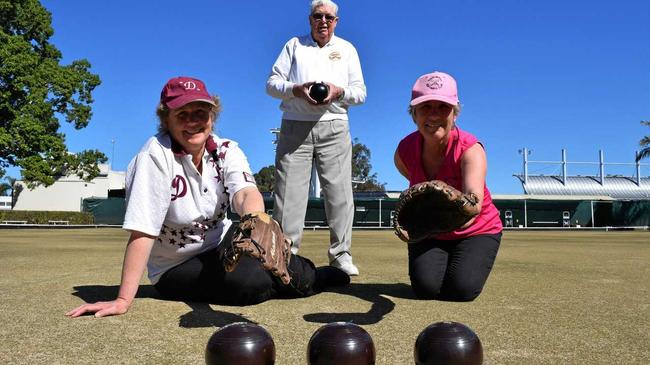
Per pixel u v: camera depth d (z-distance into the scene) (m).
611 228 31.61
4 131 24.48
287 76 4.44
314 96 4.02
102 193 40.19
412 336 2.16
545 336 2.21
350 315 2.60
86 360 1.82
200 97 2.64
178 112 2.66
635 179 63.81
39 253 6.88
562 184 62.69
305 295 3.14
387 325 2.37
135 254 2.64
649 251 8.38
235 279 2.74
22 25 27.61
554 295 3.32
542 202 32.75
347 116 4.42
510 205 32.78
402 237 2.31
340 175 4.35
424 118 3.12
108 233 16.73
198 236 2.88
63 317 2.50
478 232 3.25
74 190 39.44
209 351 1.25
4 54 24.83
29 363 1.78
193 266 2.84
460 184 3.27
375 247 9.23
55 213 30.12
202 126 2.70
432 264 3.12
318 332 1.29
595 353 1.95
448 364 1.26
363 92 4.44
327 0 4.38
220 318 2.50
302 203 4.39
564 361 1.85
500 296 3.27
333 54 4.43
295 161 4.35
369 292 3.38
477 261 3.09
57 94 27.92
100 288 3.46
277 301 3.01
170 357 1.86
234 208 2.78
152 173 2.66
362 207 31.05
